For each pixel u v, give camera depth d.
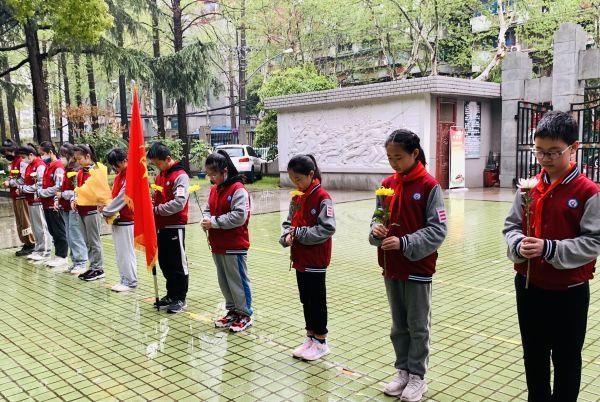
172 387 3.26
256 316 4.54
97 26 11.62
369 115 13.73
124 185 5.28
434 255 2.97
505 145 13.77
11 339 4.15
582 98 12.82
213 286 5.52
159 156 4.66
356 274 5.85
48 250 7.07
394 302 3.06
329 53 29.23
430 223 2.89
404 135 2.89
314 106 14.95
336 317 4.44
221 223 4.02
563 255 2.28
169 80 18.06
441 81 12.35
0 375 3.51
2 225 10.02
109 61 15.42
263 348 3.84
